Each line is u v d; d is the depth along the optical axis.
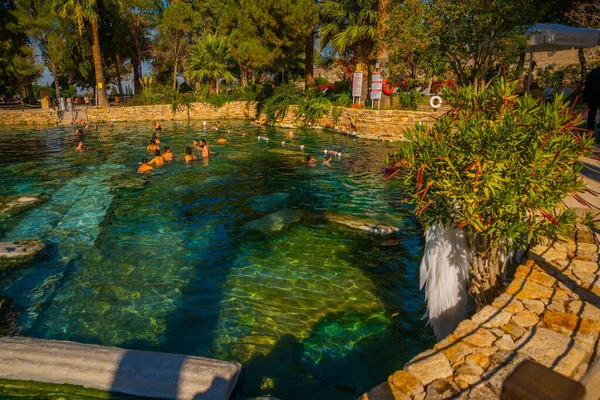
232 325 5.14
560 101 3.36
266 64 27.84
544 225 3.54
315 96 27.64
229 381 3.78
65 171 14.29
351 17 23.64
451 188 3.49
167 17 40.03
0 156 17.34
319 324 5.14
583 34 12.73
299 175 13.41
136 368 3.89
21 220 9.20
